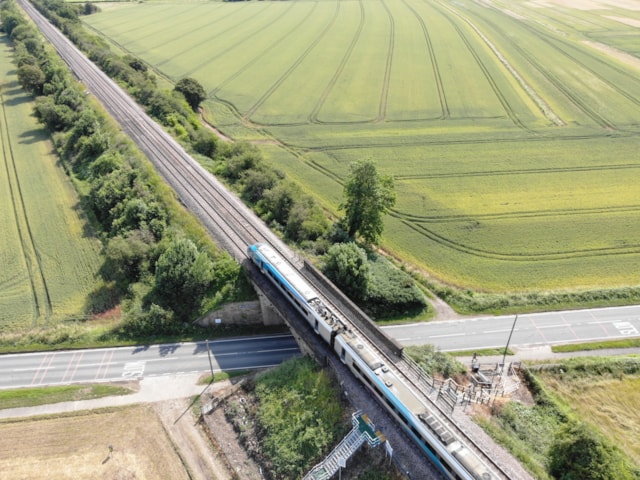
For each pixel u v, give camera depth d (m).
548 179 103.25
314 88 156.75
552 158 111.88
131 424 54.62
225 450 52.38
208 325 69.50
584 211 92.06
